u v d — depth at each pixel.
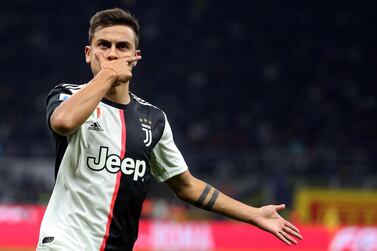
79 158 12.79
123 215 13.02
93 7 102.38
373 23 105.00
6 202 62.16
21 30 99.88
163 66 99.25
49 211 12.88
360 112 92.69
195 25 103.44
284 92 96.88
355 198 59.34
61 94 12.87
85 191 12.75
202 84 97.12
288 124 90.81
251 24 104.62
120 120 13.14
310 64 100.88
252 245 45.78
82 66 98.06
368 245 45.88
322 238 46.12
